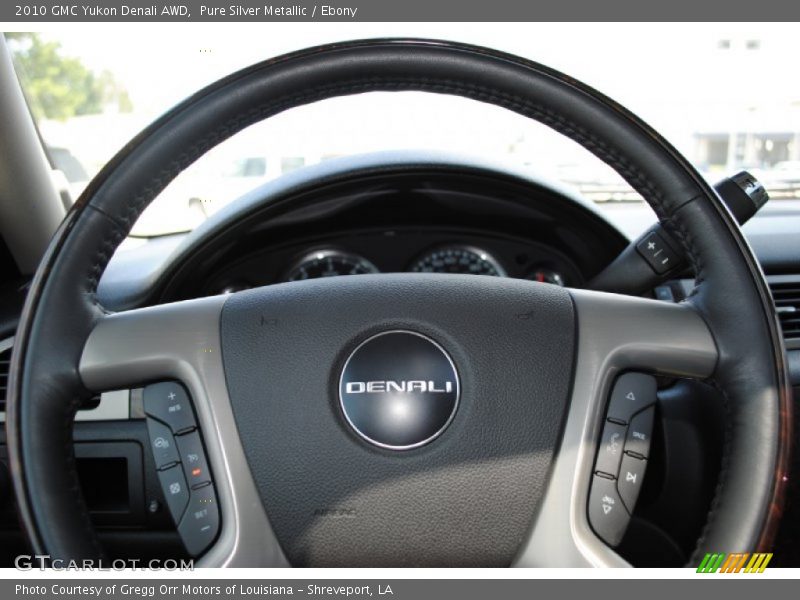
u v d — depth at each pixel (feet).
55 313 2.24
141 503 3.64
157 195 2.42
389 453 2.31
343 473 2.31
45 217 4.90
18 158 4.65
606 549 2.28
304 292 2.50
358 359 2.36
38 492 2.11
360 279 2.53
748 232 5.18
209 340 2.42
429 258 5.24
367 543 2.31
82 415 3.66
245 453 2.34
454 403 2.33
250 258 5.02
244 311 2.47
